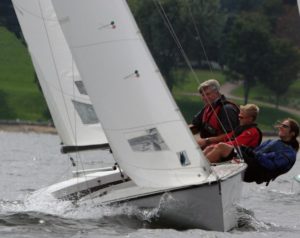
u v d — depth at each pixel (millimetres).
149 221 35594
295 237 37438
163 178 34938
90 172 39938
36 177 67375
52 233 34125
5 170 73750
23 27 41281
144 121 35250
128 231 34625
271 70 183000
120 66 35625
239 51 183375
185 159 34875
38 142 140125
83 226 35500
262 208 49719
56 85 40906
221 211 34000
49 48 40969
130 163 35344
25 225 35500
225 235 34156
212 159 37188
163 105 35344
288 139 38156
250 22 185250
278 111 184375
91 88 35750
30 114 180750
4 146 122250
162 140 35062
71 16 35875
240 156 37156
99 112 35719
